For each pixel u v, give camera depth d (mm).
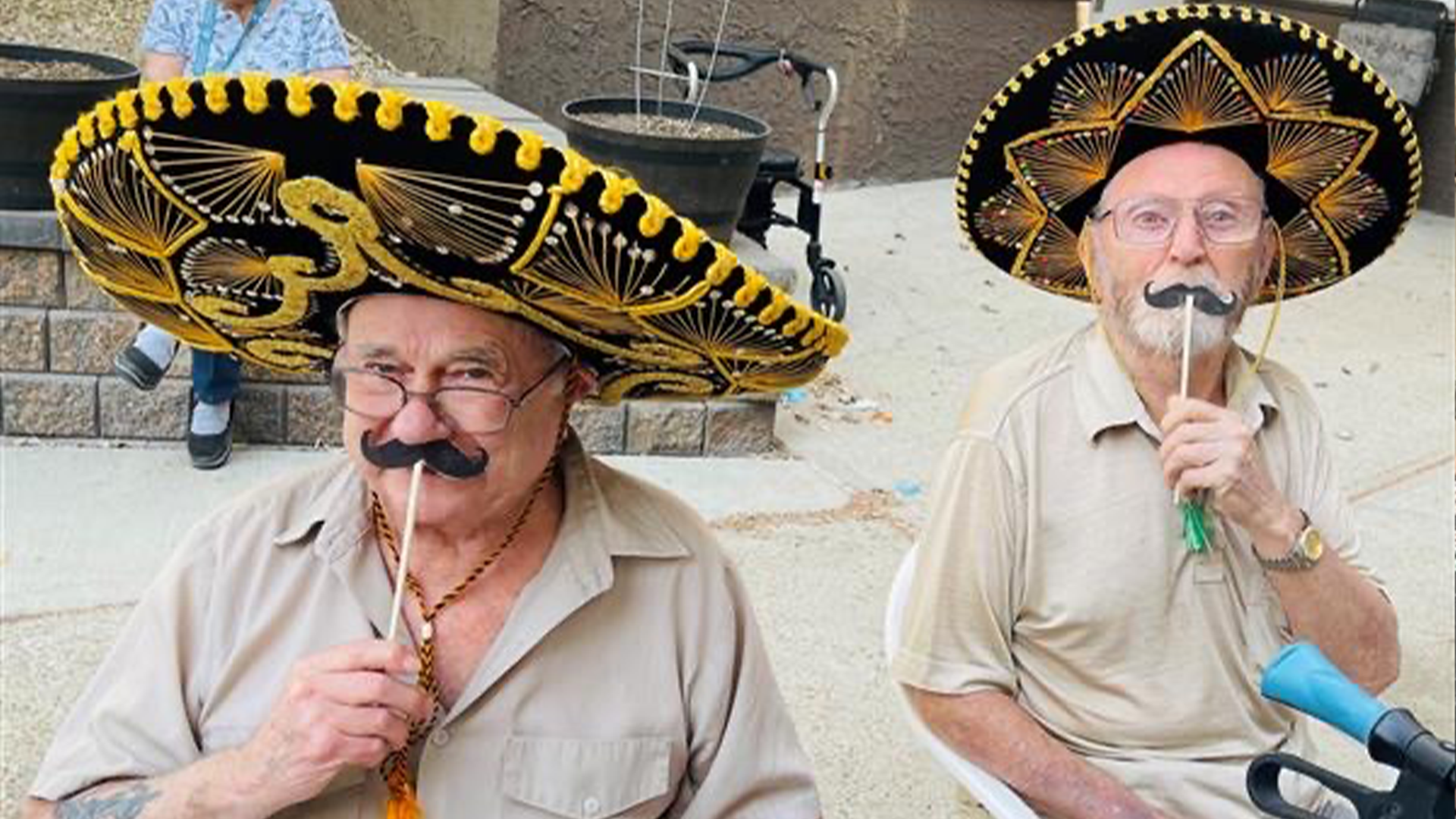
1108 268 2340
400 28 7254
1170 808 2287
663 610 1984
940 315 6711
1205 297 2271
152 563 4109
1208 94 2318
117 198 1717
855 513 4820
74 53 4871
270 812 1756
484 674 1894
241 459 4738
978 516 2291
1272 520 2207
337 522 1937
